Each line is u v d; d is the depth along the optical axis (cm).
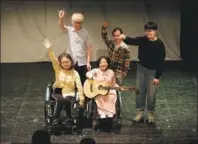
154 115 708
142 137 637
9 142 601
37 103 758
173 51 975
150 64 637
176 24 960
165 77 879
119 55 651
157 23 958
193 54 975
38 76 889
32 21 945
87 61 670
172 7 952
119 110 641
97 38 952
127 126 668
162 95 789
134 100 768
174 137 639
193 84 843
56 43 955
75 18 647
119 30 643
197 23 953
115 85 653
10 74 899
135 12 948
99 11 942
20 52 961
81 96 629
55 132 641
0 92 807
